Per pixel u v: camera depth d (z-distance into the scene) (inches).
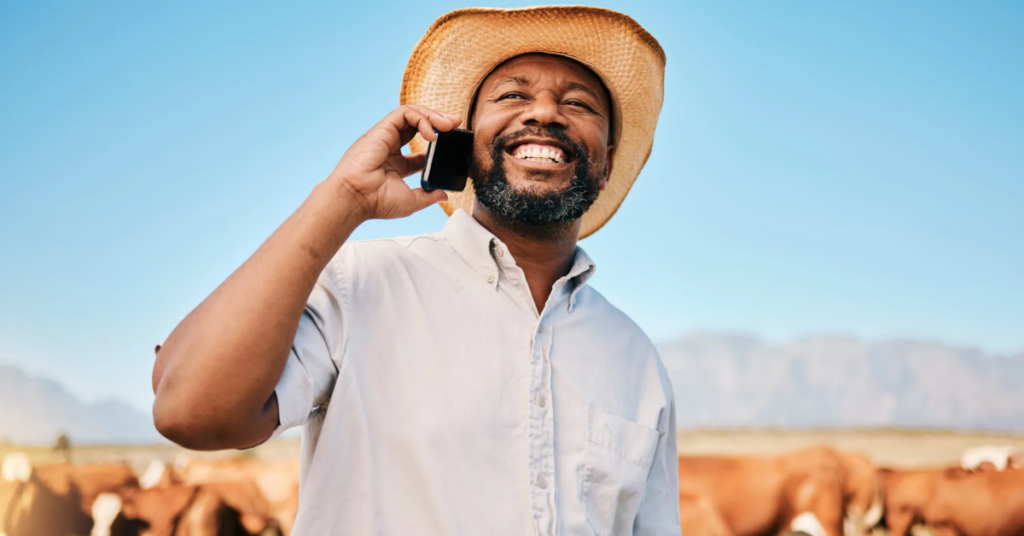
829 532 331.6
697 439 657.6
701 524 327.3
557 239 62.5
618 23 66.4
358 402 50.0
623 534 58.3
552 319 59.1
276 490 402.6
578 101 65.5
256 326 41.3
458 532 48.0
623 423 58.5
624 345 63.3
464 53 68.2
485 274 57.3
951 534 341.4
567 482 53.4
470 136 55.1
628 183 80.4
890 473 356.8
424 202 51.2
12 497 386.6
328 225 44.5
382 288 54.6
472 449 50.4
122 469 418.6
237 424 41.8
